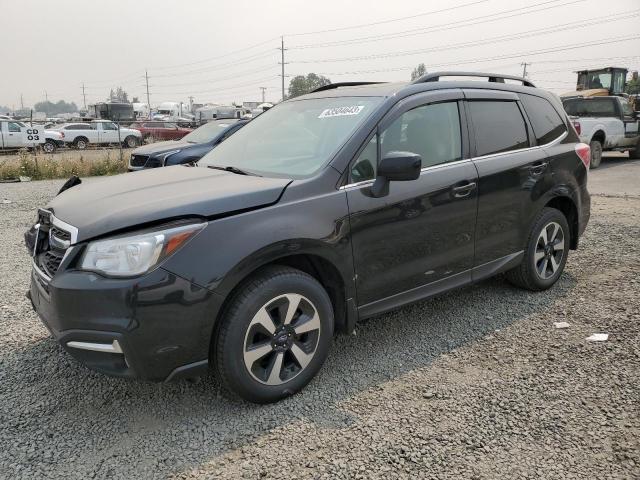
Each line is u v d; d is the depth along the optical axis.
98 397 3.12
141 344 2.58
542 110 4.71
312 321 3.09
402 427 2.79
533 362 3.46
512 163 4.16
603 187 10.91
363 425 2.81
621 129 15.22
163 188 3.12
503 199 4.09
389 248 3.39
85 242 2.68
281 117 4.12
